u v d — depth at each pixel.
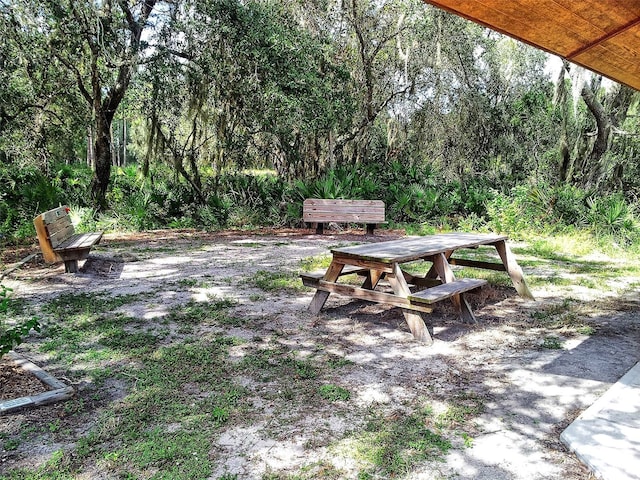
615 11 2.74
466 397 3.10
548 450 2.51
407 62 14.49
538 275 6.84
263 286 5.78
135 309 4.83
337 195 11.88
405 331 4.36
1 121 12.24
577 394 3.17
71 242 6.57
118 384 3.19
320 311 4.84
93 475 2.25
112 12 10.34
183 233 10.52
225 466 2.34
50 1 9.70
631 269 7.25
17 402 2.82
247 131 12.57
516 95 18.52
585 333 4.39
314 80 11.77
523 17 2.84
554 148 15.57
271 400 3.01
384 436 2.62
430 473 2.30
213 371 3.40
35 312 4.68
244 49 11.15
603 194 12.55
